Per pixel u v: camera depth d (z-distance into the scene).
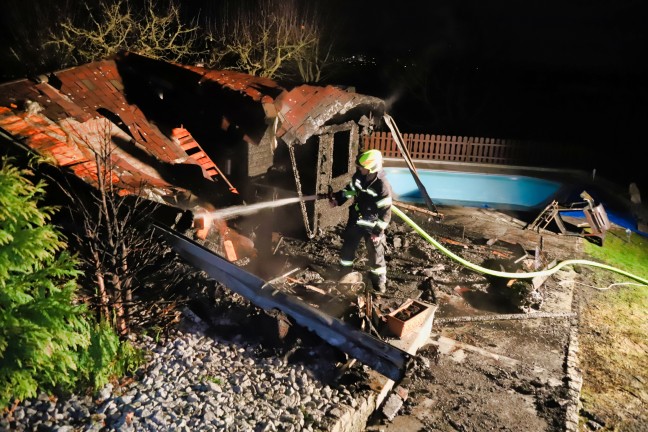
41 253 4.59
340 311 7.44
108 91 9.41
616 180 18.30
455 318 8.34
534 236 12.38
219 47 21.39
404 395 6.31
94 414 4.75
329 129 10.13
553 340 8.05
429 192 16.02
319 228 10.71
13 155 6.85
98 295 5.53
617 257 12.09
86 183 6.60
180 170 8.84
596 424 6.46
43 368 4.61
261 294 6.49
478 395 6.55
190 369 5.62
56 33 17.83
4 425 4.39
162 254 6.77
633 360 7.96
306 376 5.89
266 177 10.18
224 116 9.49
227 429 4.84
